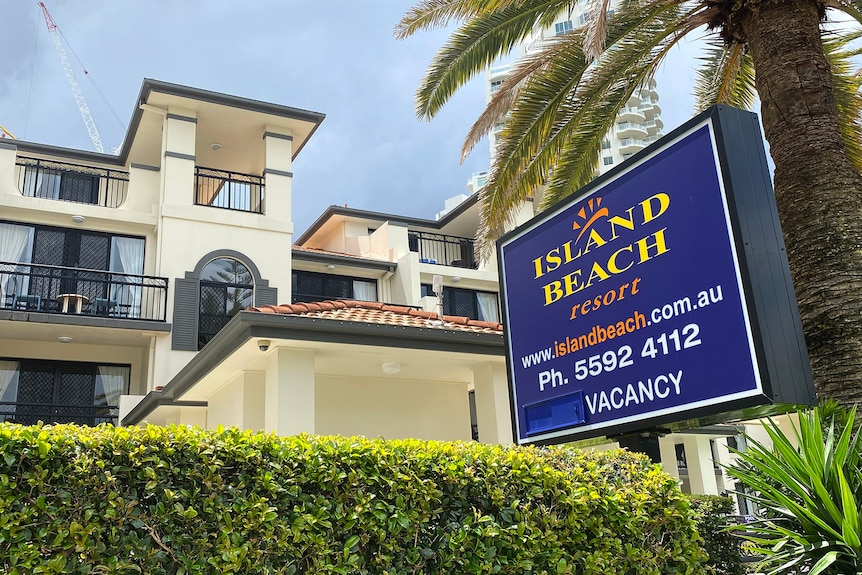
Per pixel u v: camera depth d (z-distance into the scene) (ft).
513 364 24.49
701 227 18.67
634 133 342.85
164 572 13.08
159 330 65.26
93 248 69.00
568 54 35.81
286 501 14.44
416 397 44.83
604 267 21.54
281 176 75.25
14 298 63.77
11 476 12.33
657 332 19.53
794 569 16.47
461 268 88.22
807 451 16.63
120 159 79.56
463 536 15.60
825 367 23.53
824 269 24.40
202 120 74.43
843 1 30.71
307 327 35.14
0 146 67.87
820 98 26.84
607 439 21.66
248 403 40.73
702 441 73.56
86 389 67.56
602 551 17.10
